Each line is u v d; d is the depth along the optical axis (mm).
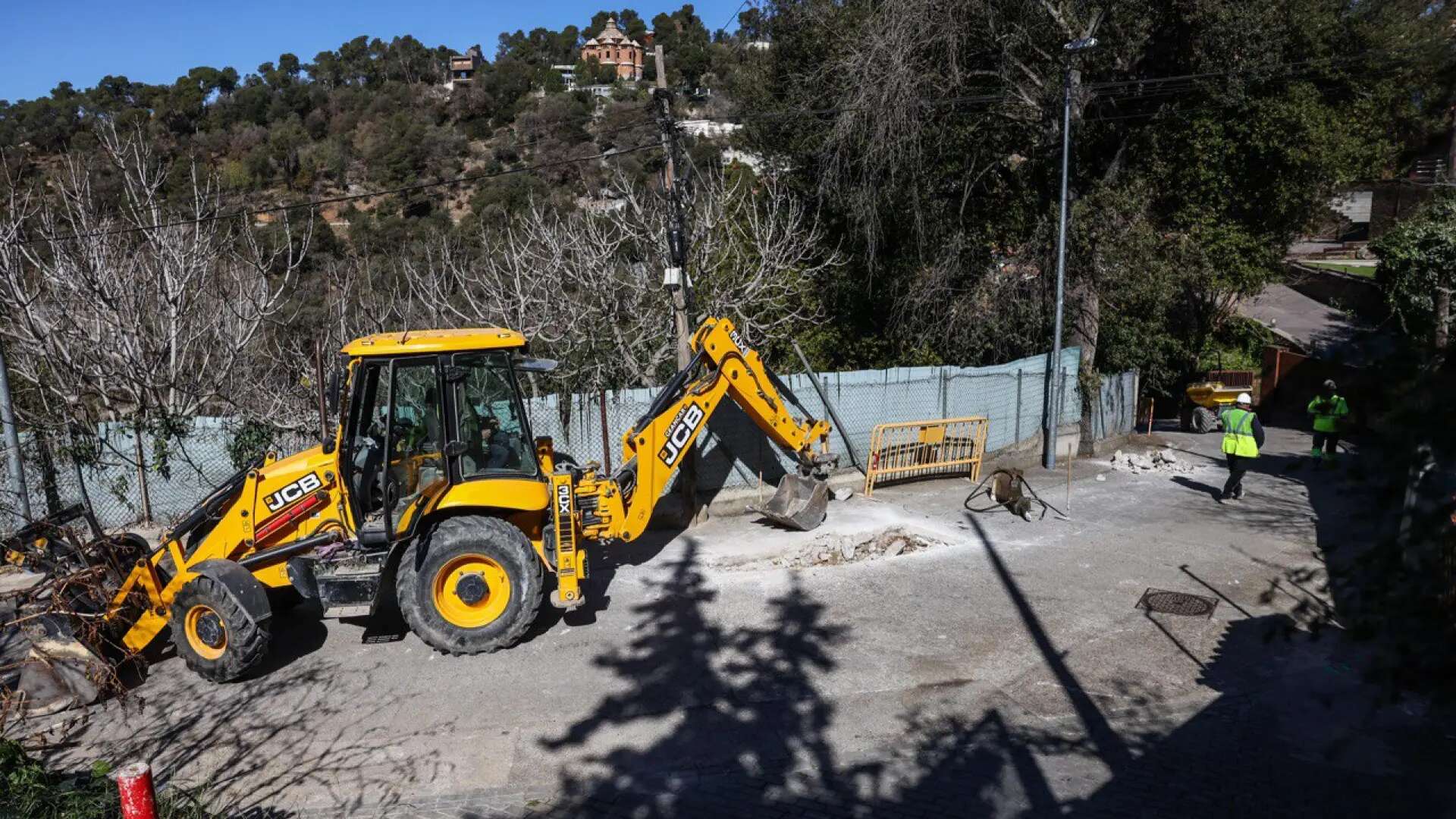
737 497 13414
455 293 18609
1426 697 3215
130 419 12891
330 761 6867
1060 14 18328
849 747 7016
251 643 8047
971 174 19797
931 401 15805
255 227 23047
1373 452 3107
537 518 9445
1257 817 5965
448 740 7168
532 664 8477
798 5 20000
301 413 13758
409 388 8859
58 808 5539
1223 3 17469
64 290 13094
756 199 21484
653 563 11188
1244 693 7777
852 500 14133
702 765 6789
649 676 8203
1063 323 18969
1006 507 13625
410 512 8492
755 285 17891
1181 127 18938
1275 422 24734
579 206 24125
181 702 7875
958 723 7340
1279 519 13219
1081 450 18516
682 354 12625
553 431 13078
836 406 14883
